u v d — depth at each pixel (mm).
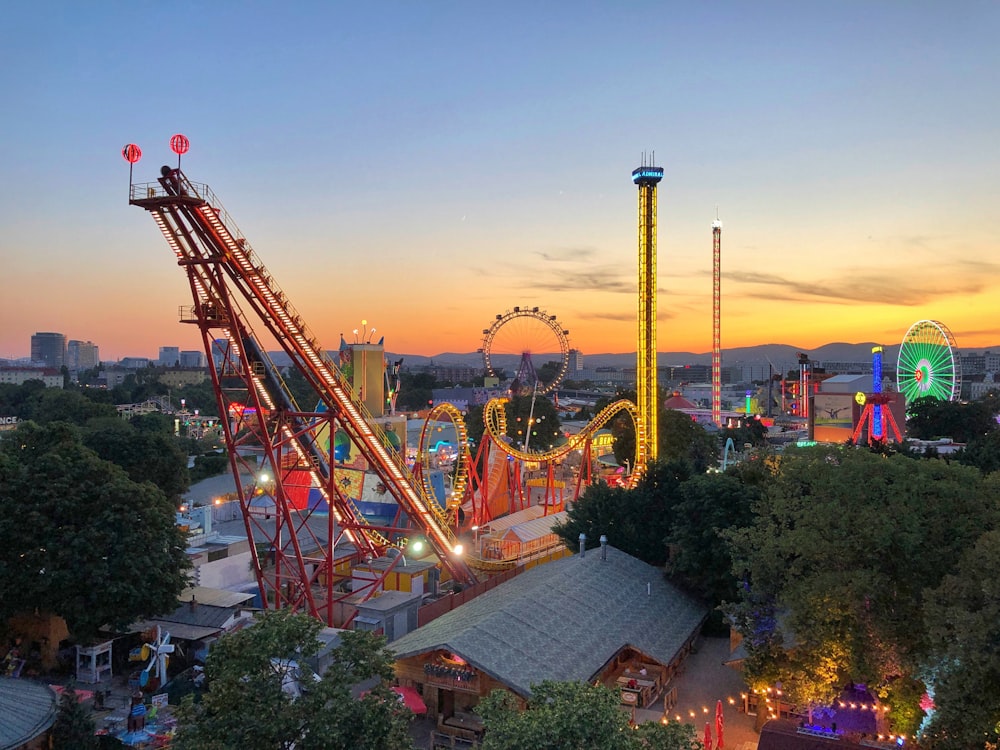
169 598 58594
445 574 85562
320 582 79938
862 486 45000
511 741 27516
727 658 61375
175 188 55125
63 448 60875
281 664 32406
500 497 121625
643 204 123250
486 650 47906
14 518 54844
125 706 51500
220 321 60344
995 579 35594
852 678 43688
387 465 71062
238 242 58500
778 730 44719
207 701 30312
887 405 171750
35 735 39469
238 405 66688
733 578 63188
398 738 30531
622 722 28891
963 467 46844
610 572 66312
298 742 29750
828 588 42594
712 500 65000
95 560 54781
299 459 79188
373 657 32000
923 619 40875
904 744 41875
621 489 83188
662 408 163250
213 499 101062
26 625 58656
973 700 35219
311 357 64312
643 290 123188
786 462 51188
